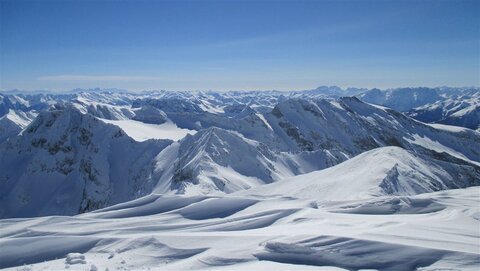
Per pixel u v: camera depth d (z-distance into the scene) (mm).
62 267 28047
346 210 45188
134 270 26297
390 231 30297
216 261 26672
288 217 41656
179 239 32188
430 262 24125
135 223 47312
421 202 44281
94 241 34938
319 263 25781
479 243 27219
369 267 24641
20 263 33812
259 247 28391
